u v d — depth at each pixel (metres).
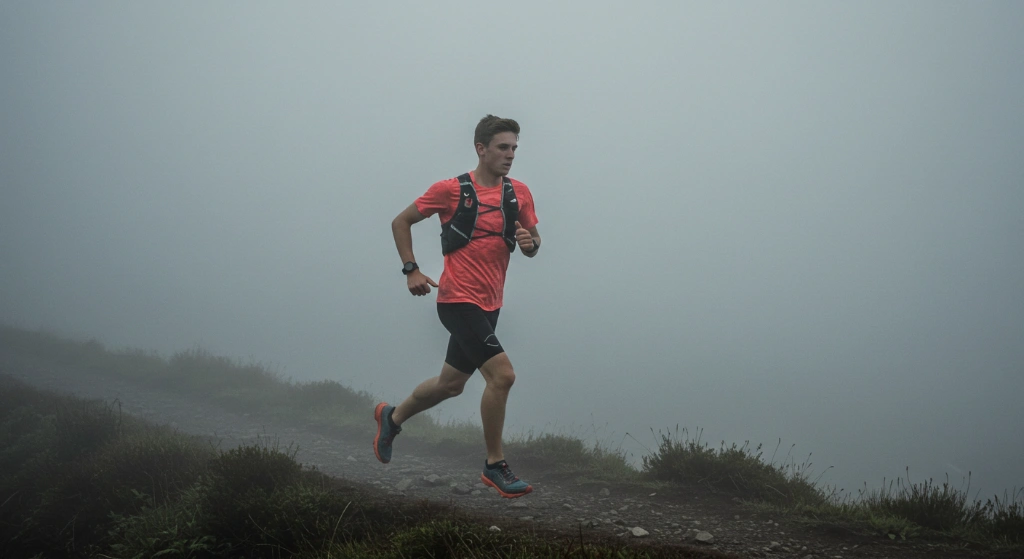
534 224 4.60
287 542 4.35
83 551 5.41
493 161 4.29
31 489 6.80
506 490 4.21
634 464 7.29
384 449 4.90
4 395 10.84
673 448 6.08
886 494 5.06
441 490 5.71
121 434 7.77
